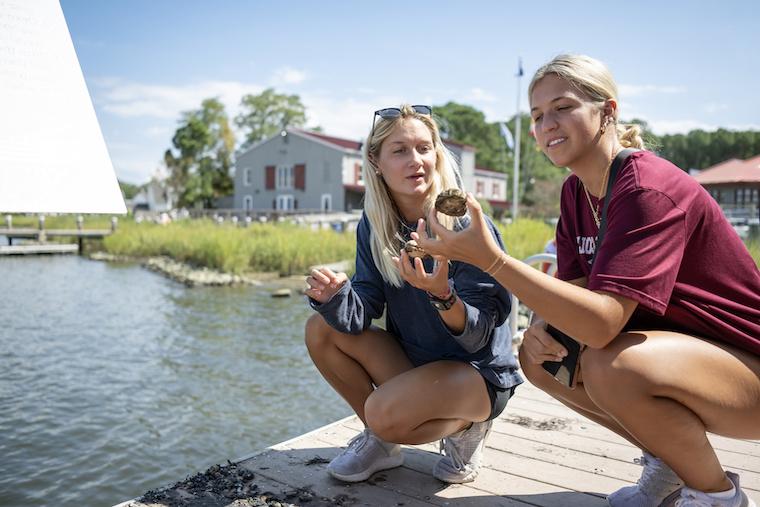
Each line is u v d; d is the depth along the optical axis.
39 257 22.25
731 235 1.63
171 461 4.26
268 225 24.20
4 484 3.89
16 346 7.66
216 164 55.03
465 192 1.54
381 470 2.37
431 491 2.20
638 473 2.37
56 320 9.48
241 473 2.35
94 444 4.54
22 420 5.02
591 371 1.64
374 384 2.34
